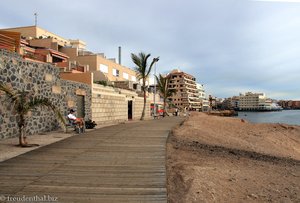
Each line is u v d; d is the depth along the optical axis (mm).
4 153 8281
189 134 15344
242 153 11844
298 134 28141
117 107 24391
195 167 7449
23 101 9711
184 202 4926
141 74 29016
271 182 7102
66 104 15789
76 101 17062
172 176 6410
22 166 6746
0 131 10539
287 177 7918
